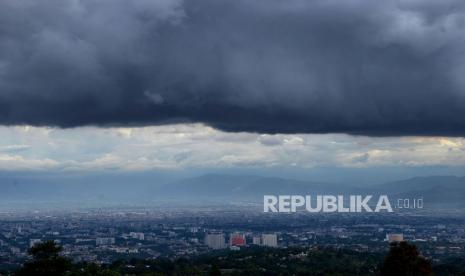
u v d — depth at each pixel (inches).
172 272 6565.0
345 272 6274.6
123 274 6274.6
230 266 6870.1
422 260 3506.4
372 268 6486.2
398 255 3484.3
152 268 6752.0
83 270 4776.1
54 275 4389.8
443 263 7377.0
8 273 7135.8
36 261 4387.3
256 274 6368.1
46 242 4456.2
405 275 3454.7
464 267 6358.3
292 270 6550.2
